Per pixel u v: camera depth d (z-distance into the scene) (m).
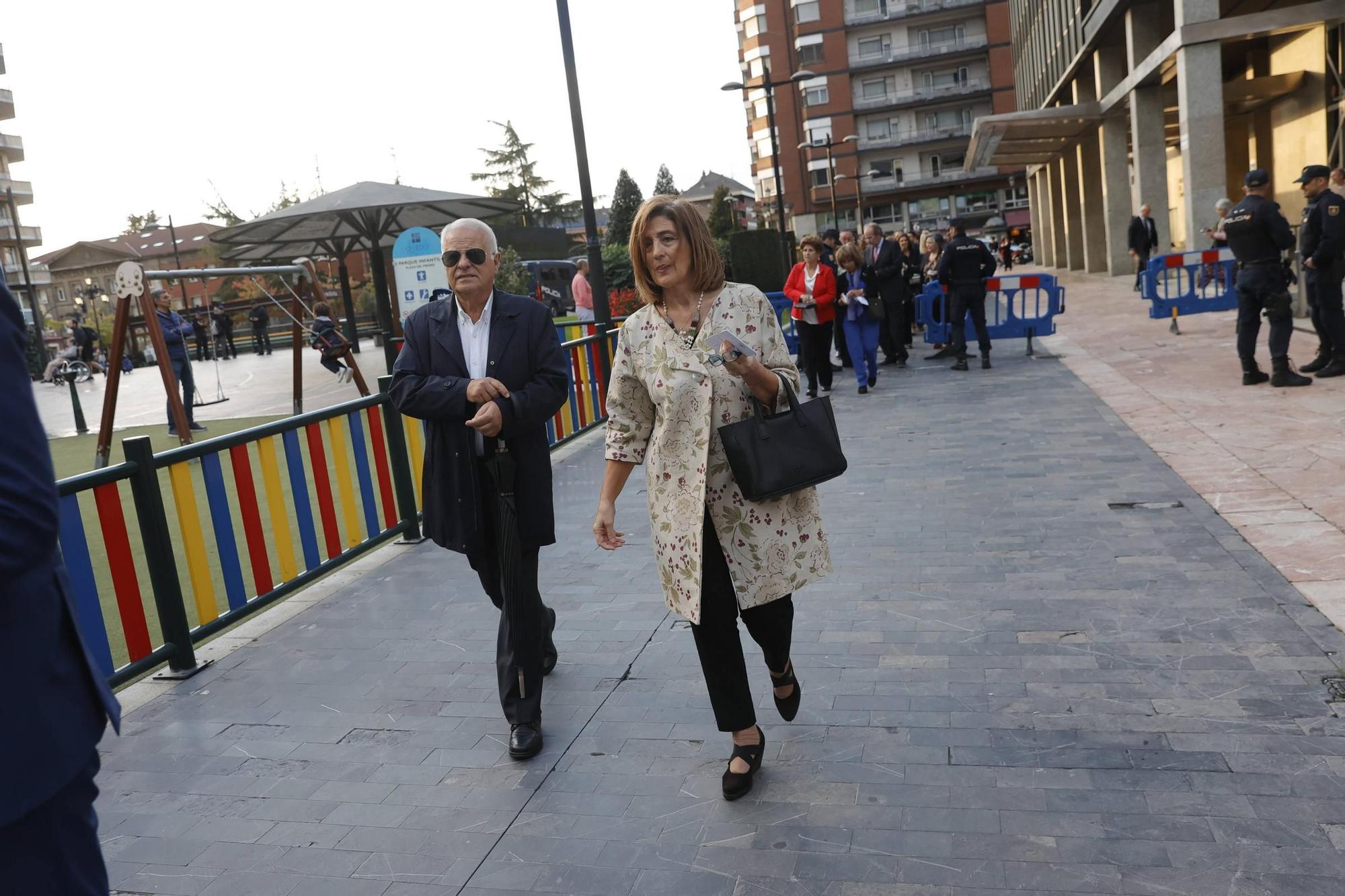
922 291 13.67
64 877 1.45
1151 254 21.41
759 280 19.94
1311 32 22.61
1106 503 5.65
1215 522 5.10
